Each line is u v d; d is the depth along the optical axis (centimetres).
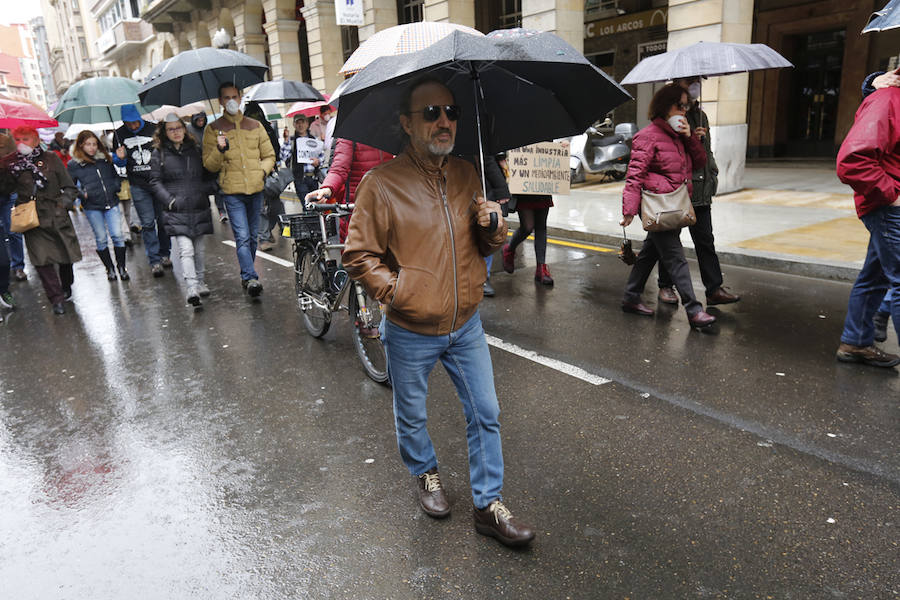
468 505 288
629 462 314
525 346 481
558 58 202
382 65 211
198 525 283
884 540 249
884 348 441
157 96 673
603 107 234
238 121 646
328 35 1936
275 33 2106
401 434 272
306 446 350
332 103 418
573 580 236
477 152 264
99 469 339
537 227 647
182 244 641
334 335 539
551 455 324
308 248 515
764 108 1784
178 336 560
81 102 738
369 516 283
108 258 795
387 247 239
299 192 924
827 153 1708
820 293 575
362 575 245
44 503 310
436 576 242
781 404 366
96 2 4372
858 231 760
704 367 424
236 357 498
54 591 246
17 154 616
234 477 322
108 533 282
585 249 821
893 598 220
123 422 395
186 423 388
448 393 405
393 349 254
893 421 341
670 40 1125
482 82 242
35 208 618
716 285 545
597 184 1402
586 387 403
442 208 234
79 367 499
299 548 263
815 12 1636
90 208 768
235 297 682
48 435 384
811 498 277
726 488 288
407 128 228
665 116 471
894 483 286
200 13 2689
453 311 241
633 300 543
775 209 942
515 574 241
